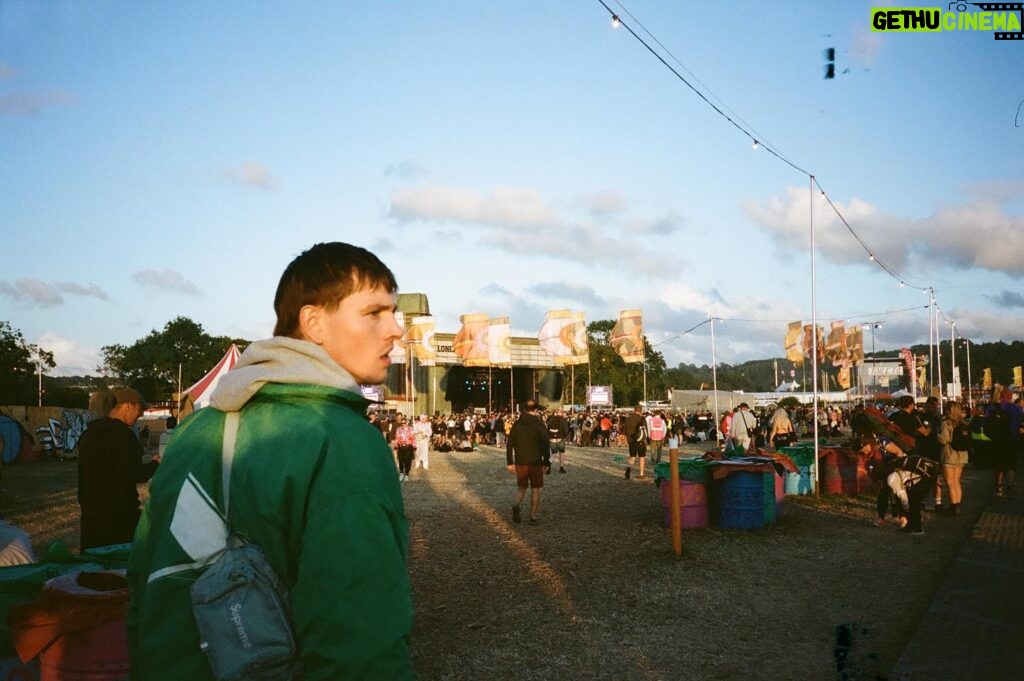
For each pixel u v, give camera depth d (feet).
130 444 19.77
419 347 137.28
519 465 43.09
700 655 19.45
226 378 5.24
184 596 4.81
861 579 27.96
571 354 117.50
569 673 18.15
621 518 44.06
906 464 38.32
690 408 209.97
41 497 63.36
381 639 4.55
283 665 4.61
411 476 78.48
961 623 21.20
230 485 4.90
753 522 38.99
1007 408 54.34
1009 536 35.81
